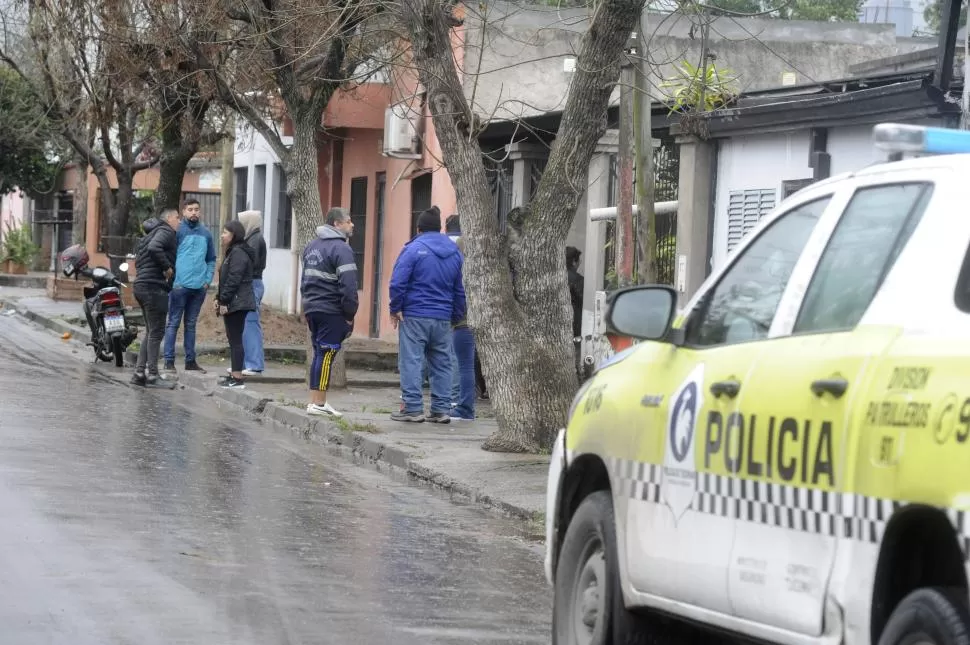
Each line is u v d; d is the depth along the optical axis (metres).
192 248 25.56
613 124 24.62
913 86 15.62
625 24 16.22
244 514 12.62
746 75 30.45
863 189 6.15
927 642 4.88
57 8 31.11
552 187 17.27
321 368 20.25
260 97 30.03
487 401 24.53
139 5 27.77
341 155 38.25
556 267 17.50
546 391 17.42
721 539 6.25
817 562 5.52
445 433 19.00
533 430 17.36
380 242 35.66
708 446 6.43
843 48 31.00
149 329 24.16
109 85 32.19
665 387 7.07
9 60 36.69
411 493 15.02
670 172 22.66
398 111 30.72
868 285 5.77
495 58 29.38
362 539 11.98
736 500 6.15
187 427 18.92
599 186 25.20
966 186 5.47
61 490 12.88
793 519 5.70
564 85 29.66
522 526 13.38
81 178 54.00
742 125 19.38
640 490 7.11
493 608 9.65
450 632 8.79
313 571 10.41
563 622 7.96
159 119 34.19
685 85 23.28
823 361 5.71
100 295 27.31
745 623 6.04
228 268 23.45
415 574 10.63
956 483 4.77
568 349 17.59
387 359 29.14
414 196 33.16
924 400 5.02
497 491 14.72
